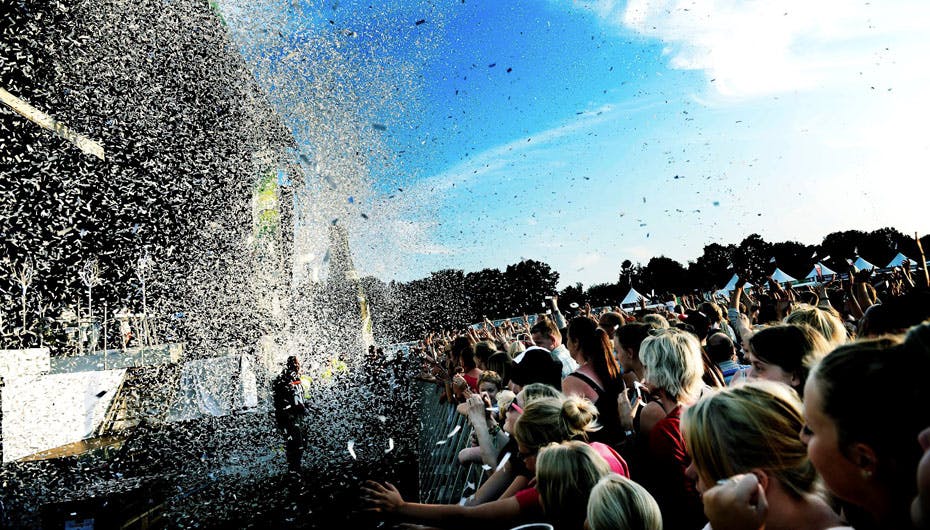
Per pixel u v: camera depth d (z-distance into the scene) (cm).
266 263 1822
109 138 1232
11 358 859
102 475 795
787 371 280
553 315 884
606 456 264
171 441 1138
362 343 2320
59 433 946
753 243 4131
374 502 256
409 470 846
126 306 1352
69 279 1187
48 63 1025
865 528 162
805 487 164
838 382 122
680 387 285
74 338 1179
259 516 666
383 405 1537
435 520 250
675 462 263
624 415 339
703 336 524
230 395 1500
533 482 269
